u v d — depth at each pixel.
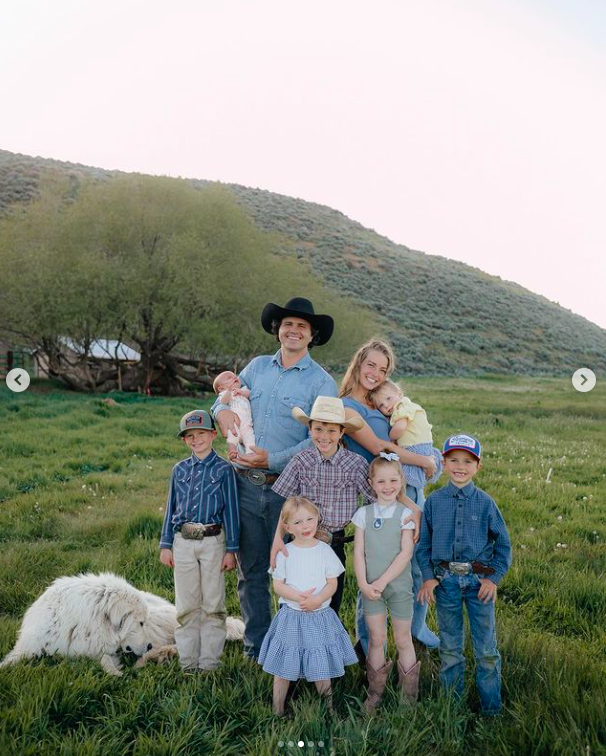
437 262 81.75
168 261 25.08
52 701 3.62
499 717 3.64
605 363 58.00
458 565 3.85
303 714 3.49
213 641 4.34
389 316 55.66
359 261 69.19
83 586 4.46
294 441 4.62
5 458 12.03
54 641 4.33
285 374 4.71
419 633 4.62
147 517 7.85
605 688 3.77
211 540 4.41
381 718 3.55
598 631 4.88
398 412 4.53
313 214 83.81
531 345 57.78
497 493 9.34
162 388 27.78
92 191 27.11
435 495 4.03
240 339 26.53
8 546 7.06
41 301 23.55
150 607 4.89
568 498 9.18
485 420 19.27
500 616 5.17
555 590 5.61
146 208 26.38
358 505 4.30
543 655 4.26
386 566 4.01
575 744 3.19
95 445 13.74
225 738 3.42
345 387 4.90
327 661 3.74
